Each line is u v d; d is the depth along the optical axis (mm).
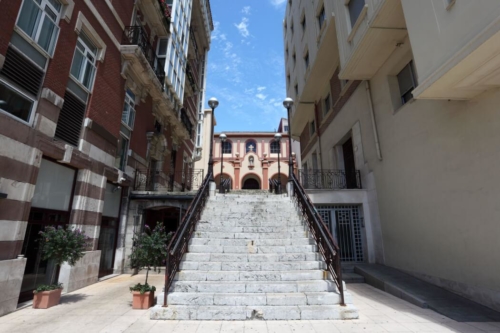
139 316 4441
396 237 7730
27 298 5570
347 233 9312
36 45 5844
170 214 10922
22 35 5531
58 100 6359
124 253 9086
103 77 8289
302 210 7258
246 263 5312
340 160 12391
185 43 15664
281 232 6531
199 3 18828
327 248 5031
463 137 5465
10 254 4957
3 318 4469
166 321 4113
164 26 12750
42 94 5941
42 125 5859
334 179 10711
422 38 5082
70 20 6898
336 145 12625
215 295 4449
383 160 8508
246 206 8078
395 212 7809
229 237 6352
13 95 5332
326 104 14242
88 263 7125
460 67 4273
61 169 6723
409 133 7246
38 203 5980
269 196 9328
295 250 5832
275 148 28891
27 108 5652
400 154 7633
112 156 8609
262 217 7336
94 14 7883
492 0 3652
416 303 5086
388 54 8109
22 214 5242
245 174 26984
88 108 7598
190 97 19359
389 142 8203
